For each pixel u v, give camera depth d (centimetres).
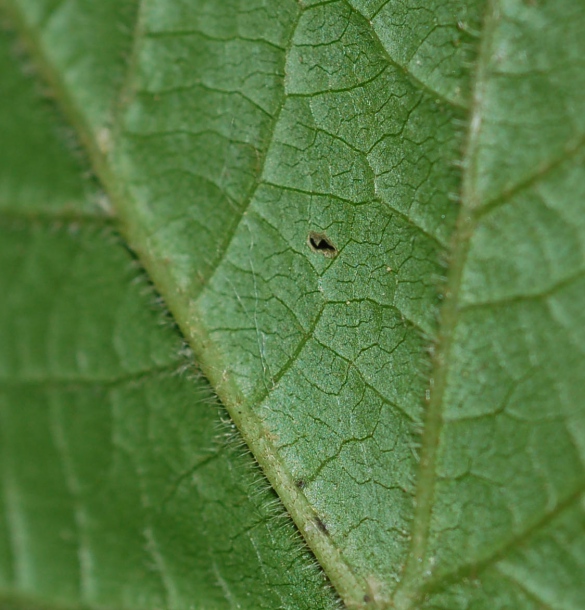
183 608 16
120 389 16
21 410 16
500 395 17
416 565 17
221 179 16
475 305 17
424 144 17
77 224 16
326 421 17
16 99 16
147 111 16
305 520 17
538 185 17
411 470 17
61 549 16
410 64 17
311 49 17
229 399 17
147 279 16
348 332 17
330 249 17
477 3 17
